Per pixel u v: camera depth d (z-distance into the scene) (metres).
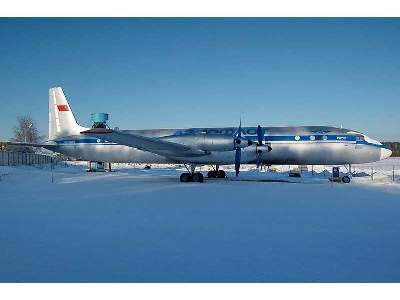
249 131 25.30
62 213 11.23
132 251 6.88
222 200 14.09
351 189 18.47
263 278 5.42
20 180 24.59
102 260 6.32
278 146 24.58
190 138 22.69
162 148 22.80
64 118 29.97
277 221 9.76
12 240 7.78
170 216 10.60
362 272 5.66
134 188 19.05
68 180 25.25
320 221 9.75
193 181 23.33
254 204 12.98
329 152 24.22
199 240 7.70
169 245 7.29
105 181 24.17
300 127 25.22
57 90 30.12
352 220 9.88
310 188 19.03
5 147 69.88
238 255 6.58
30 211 11.65
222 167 46.44
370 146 24.09
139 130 27.94
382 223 9.46
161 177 28.16
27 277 5.50
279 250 6.90
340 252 6.75
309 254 6.62
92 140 28.42
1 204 13.30
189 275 5.56
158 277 5.48
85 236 8.11
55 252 6.82
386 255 6.55
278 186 20.12
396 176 29.92
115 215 10.82
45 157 62.91
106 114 22.69
